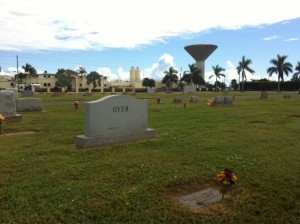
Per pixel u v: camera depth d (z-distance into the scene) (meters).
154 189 5.49
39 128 12.33
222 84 103.94
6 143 9.28
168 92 65.75
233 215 4.62
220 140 9.76
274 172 6.51
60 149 8.37
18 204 4.78
